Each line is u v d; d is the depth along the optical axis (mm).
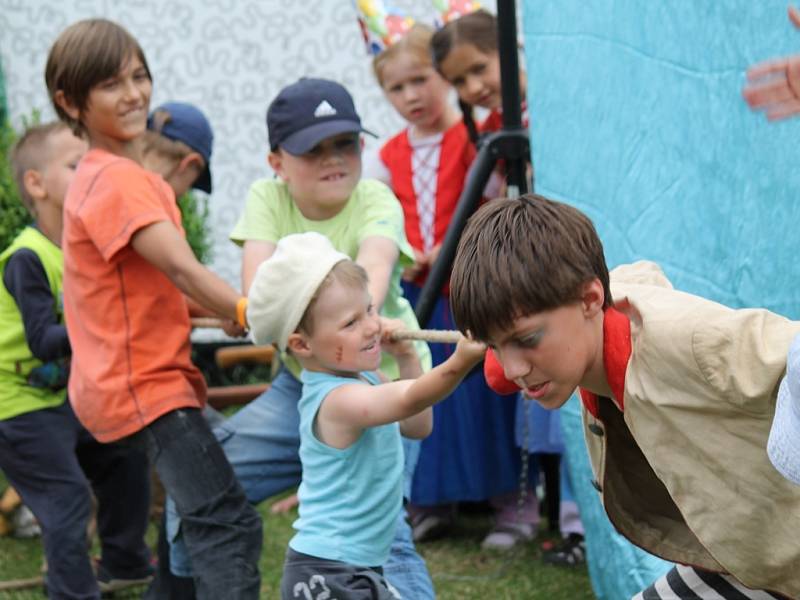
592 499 4703
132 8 9125
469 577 5551
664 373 2613
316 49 9180
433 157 6285
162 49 9180
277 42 9172
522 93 6176
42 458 5137
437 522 6125
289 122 4602
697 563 3033
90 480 5527
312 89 4633
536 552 5832
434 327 6043
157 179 4641
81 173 4570
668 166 4160
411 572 4289
